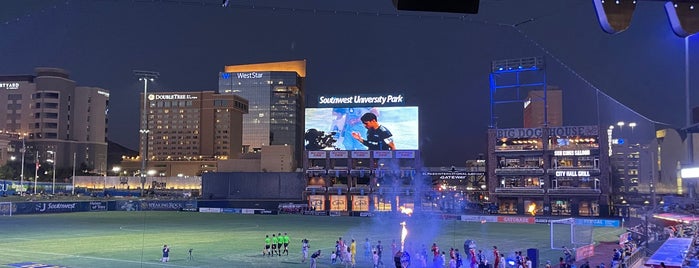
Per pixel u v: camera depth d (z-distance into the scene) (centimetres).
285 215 12419
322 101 13100
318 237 7281
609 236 7450
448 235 7556
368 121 12825
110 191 19762
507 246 6259
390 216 11612
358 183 14388
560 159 11494
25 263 4678
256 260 5028
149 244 6312
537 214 11369
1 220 10012
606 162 11012
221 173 13925
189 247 6062
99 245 6141
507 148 11794
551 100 12812
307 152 13150
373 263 4656
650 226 5844
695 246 4188
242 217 11650
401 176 12700
